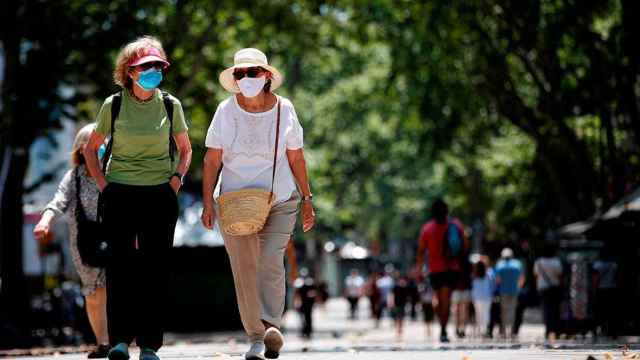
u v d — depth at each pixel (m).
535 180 116.00
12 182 80.25
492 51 91.06
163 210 24.70
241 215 24.94
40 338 82.12
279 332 25.64
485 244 122.88
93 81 78.25
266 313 26.06
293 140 25.89
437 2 89.75
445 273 49.88
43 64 75.50
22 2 75.69
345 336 95.56
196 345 53.44
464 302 68.75
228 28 92.25
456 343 48.41
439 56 96.69
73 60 77.38
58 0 76.12
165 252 24.78
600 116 87.81
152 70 24.03
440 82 98.81
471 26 90.00
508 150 119.06
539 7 85.31
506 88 94.38
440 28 91.00
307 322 91.12
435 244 49.75
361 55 133.38
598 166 94.25
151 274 24.64
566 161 97.81
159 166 24.73
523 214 120.56
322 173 158.75
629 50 81.94
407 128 105.56
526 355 28.78
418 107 100.62
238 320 99.69
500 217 126.12
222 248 99.50
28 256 109.94
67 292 83.94
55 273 103.94
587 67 87.69
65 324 83.62
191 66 88.69
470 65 94.31
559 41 84.75
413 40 99.31
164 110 24.75
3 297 80.00
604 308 65.25
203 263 99.56
